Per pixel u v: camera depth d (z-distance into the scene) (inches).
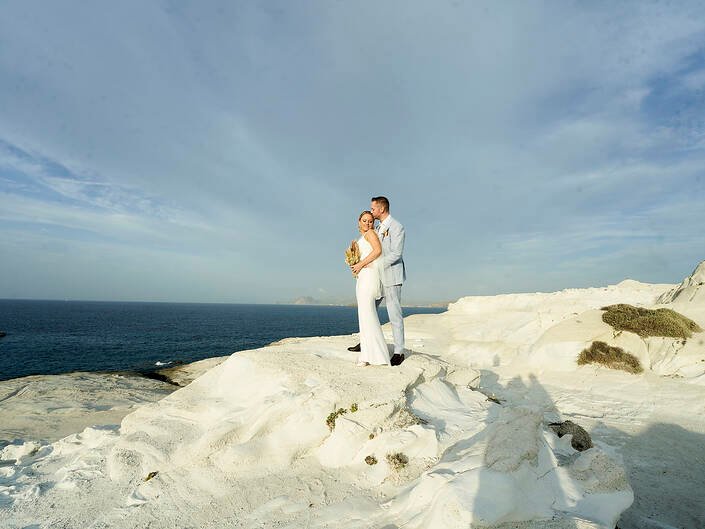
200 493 185.0
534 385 532.7
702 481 274.5
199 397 289.3
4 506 194.5
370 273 271.3
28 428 472.4
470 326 960.9
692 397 432.5
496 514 129.6
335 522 151.3
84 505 189.6
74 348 1745.8
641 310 635.5
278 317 5703.7
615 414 413.4
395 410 220.8
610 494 169.5
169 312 6604.3
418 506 147.2
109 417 522.9
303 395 225.5
